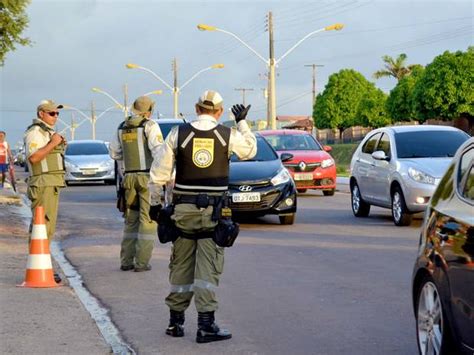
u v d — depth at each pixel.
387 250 13.87
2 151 32.12
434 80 70.75
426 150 17.67
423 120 73.75
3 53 21.52
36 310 9.23
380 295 10.12
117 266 12.76
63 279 11.41
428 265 6.77
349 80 102.06
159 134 11.88
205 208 7.86
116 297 10.31
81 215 21.25
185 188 7.93
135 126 11.85
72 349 7.66
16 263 12.61
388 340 8.02
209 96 8.01
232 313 9.32
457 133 18.17
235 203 17.28
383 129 18.91
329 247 14.41
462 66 69.69
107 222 19.45
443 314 6.50
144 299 10.17
